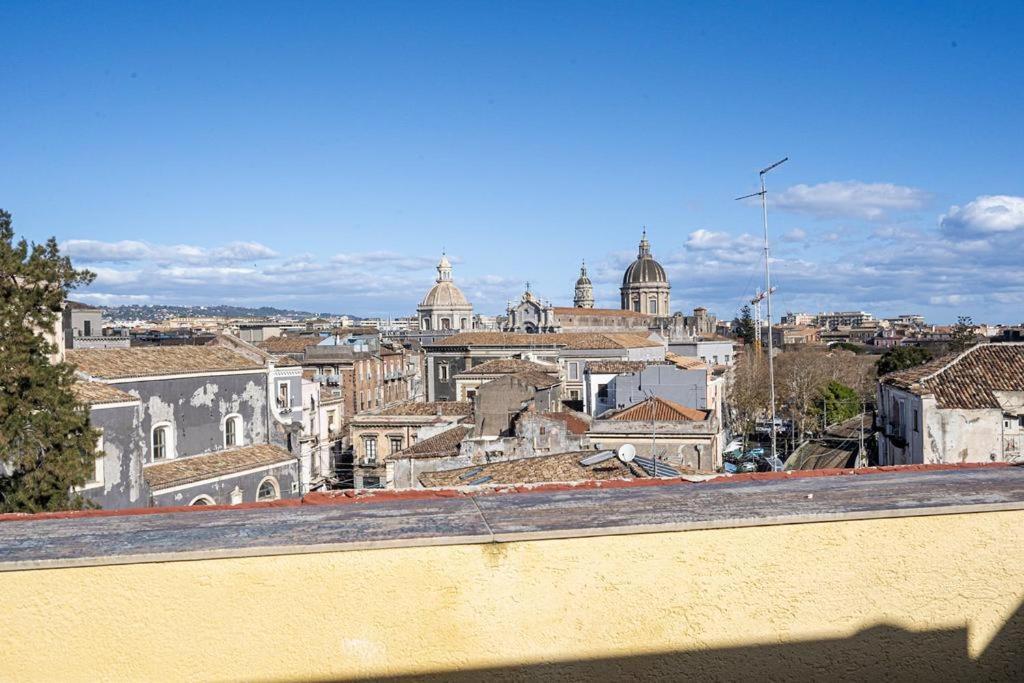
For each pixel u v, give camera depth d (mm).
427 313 176750
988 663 4777
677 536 4613
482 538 4469
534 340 81312
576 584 4543
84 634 4289
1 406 24062
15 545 4523
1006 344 36250
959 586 4762
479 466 28906
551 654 4539
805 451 53375
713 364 86188
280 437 45375
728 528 4641
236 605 4344
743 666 4656
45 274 25094
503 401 46812
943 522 4766
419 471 34375
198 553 4309
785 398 82438
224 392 42406
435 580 4457
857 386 86750
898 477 5941
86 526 4926
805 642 4688
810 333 191750
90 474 26328
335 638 4406
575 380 76562
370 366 82438
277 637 4375
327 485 50750
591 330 123250
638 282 174000
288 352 82125
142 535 4672
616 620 4578
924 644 4746
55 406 24953
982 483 5582
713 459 35219
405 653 4453
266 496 41812
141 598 4312
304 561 4379
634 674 4598
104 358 37875
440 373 83125
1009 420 32188
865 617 4719
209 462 39562
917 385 34375
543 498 5445
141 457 34375
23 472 24891
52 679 4285
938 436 32625
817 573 4688
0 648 4262
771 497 5238
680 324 141750
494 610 4492
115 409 32969
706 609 4629
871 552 4723
